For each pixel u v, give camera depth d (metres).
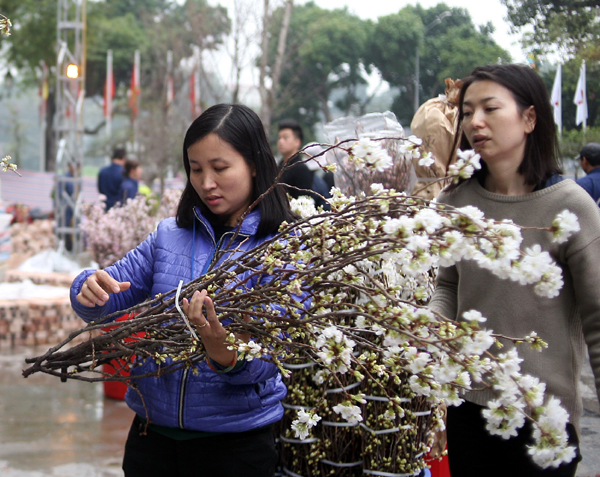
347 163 2.79
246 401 1.66
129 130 26.14
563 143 5.92
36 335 6.10
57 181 9.84
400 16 12.18
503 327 1.76
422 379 1.34
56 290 6.66
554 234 1.26
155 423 1.69
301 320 1.42
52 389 4.76
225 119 1.68
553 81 6.23
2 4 22.67
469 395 1.82
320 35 25.62
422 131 2.77
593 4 5.83
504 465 1.79
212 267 1.56
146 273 1.85
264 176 1.73
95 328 1.63
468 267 1.83
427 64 9.17
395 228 1.19
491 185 1.90
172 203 6.11
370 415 2.03
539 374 1.72
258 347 1.40
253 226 1.71
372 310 1.34
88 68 33.16
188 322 1.46
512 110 1.76
